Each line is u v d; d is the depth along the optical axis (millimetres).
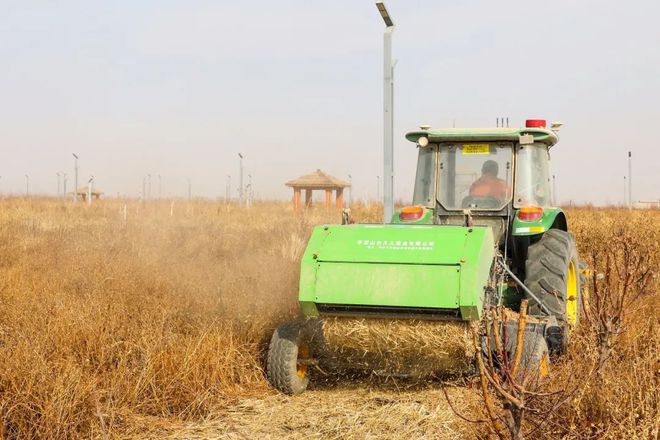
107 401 5488
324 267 6055
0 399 5195
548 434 4695
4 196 52219
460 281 5762
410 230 6156
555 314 7035
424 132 7852
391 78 11625
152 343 6402
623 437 4613
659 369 5320
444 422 5605
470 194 7840
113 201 43250
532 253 7309
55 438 5086
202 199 43969
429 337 5969
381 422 5688
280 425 5711
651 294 7984
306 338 6691
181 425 5707
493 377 4234
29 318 6984
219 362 6559
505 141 7801
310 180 37594
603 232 14664
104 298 7887
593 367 5051
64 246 14367
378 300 5883
